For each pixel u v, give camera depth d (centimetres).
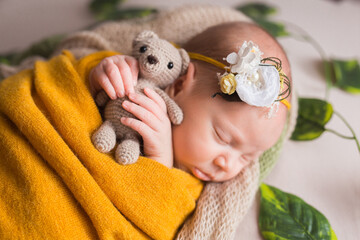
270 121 37
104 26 52
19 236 33
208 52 40
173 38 49
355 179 46
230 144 38
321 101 48
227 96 36
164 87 40
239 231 41
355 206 43
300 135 48
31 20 65
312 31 63
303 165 47
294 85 49
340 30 63
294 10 67
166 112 38
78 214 34
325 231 40
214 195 40
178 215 37
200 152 38
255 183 42
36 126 35
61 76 39
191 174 40
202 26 50
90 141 35
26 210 33
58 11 66
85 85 39
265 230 41
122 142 36
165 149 37
